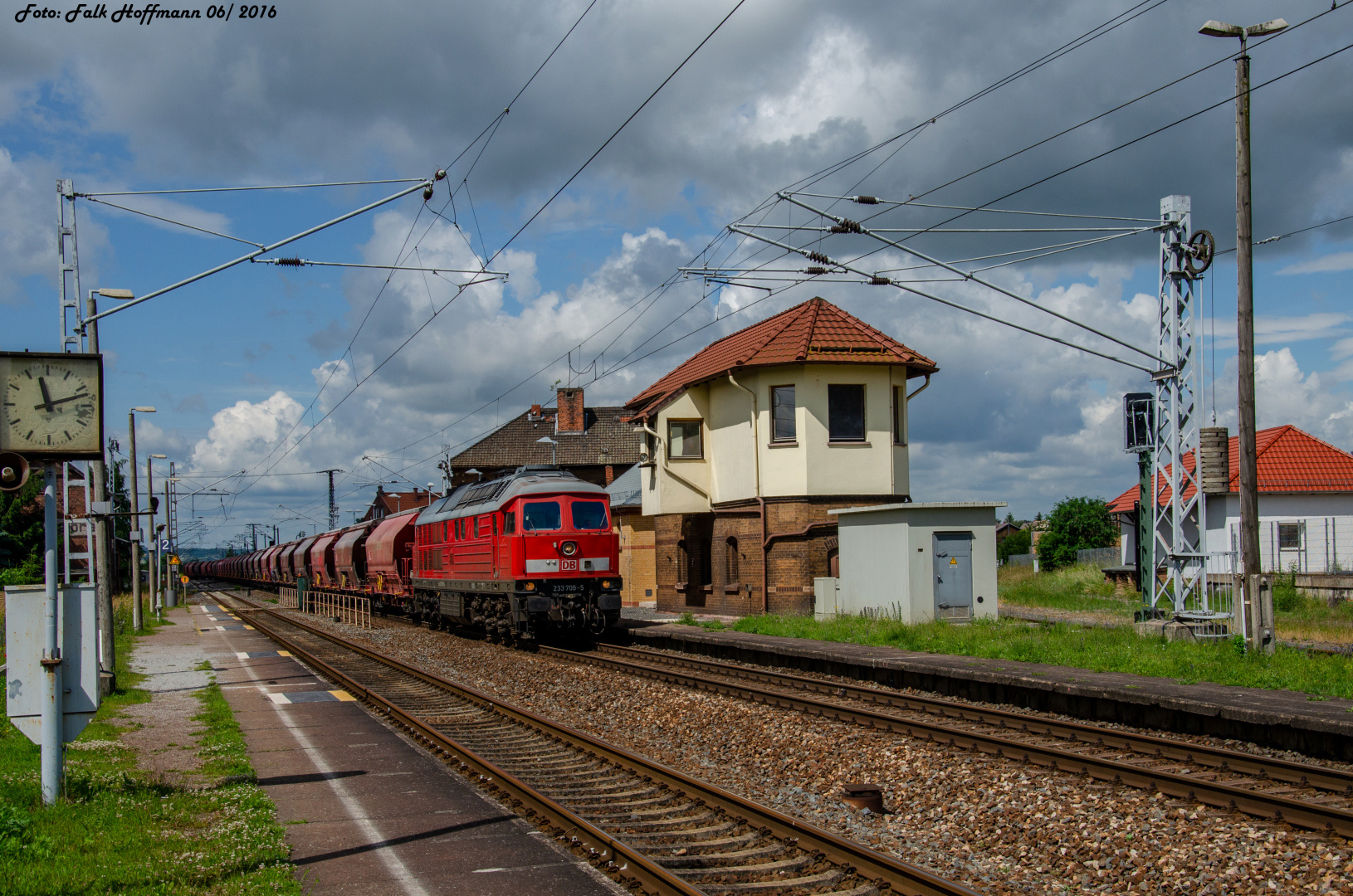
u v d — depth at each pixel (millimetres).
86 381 8695
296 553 58000
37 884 6480
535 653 22672
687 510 29594
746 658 20531
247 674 19531
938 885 6395
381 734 12531
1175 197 18328
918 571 21406
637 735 13203
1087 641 17141
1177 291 18406
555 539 23391
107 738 12305
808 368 26031
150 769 10461
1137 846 7707
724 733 12719
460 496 29406
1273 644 15102
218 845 7484
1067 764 9969
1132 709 12656
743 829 8156
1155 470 18844
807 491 25781
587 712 15031
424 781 9836
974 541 21797
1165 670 14109
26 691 8797
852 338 26516
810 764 10938
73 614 8969
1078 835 8039
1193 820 8258
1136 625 18141
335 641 26562
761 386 26562
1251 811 8312
